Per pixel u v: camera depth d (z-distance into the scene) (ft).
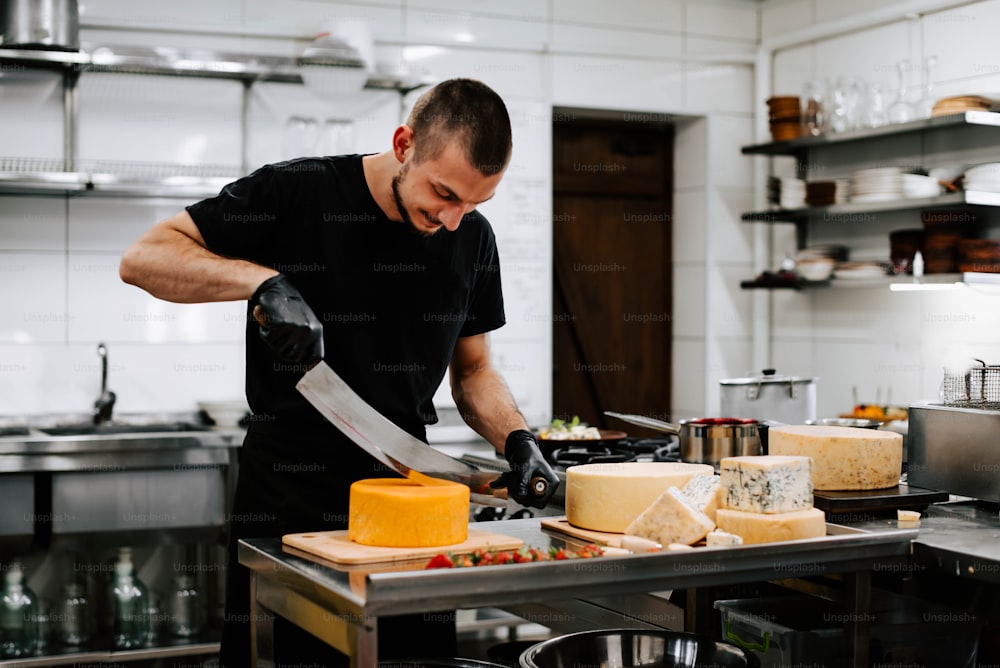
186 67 13.09
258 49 14.58
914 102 14.71
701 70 17.15
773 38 17.15
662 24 16.83
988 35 14.15
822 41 16.57
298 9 14.73
